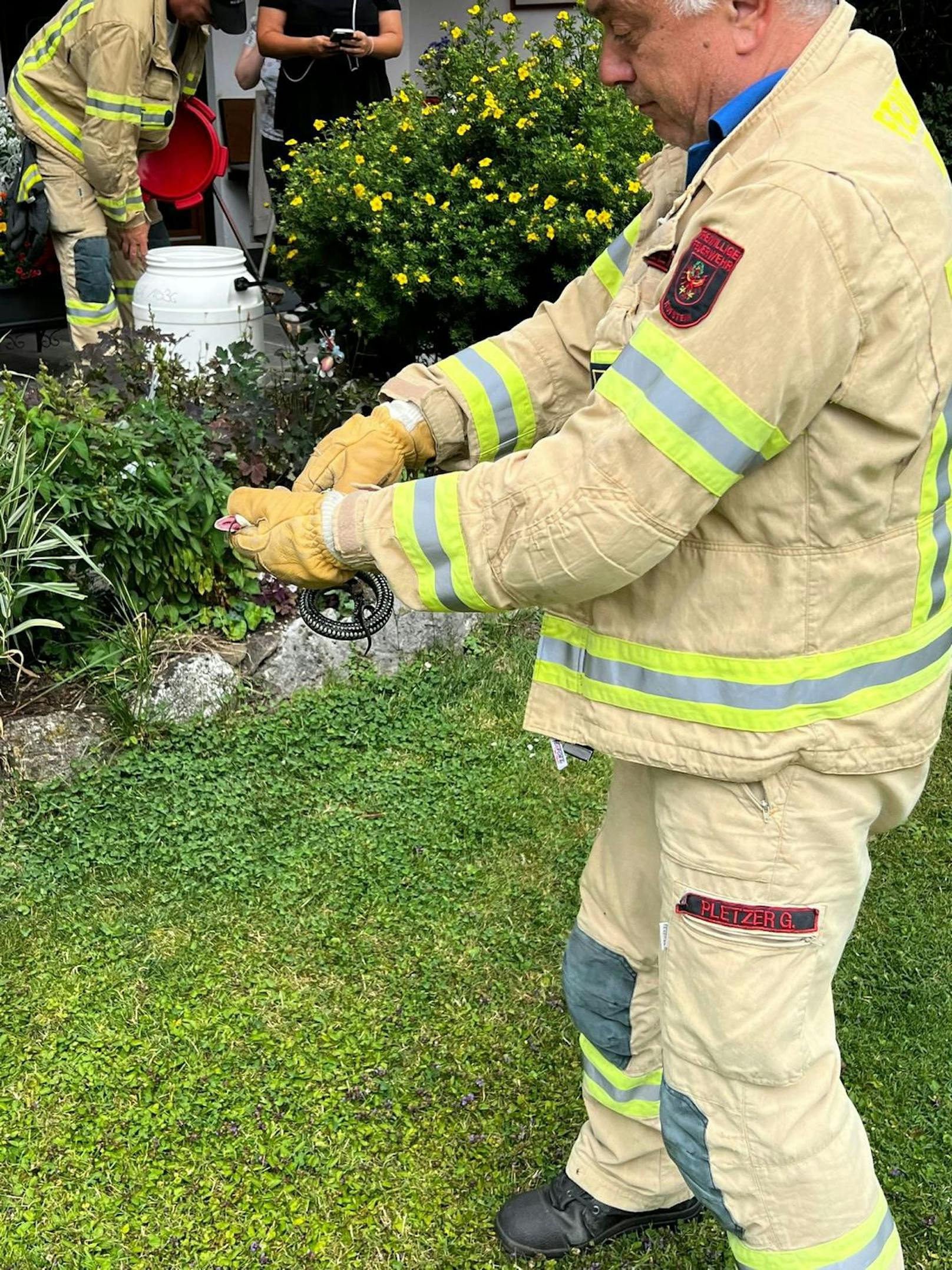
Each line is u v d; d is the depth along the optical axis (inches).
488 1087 107.4
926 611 67.7
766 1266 73.2
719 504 64.2
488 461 71.7
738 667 65.8
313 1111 104.2
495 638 180.2
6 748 140.1
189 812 139.2
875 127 60.9
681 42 63.2
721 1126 71.2
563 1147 101.8
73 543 144.1
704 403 58.9
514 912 129.0
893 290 58.5
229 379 178.2
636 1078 87.4
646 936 82.4
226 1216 95.1
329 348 191.0
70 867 129.9
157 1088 106.0
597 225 189.2
